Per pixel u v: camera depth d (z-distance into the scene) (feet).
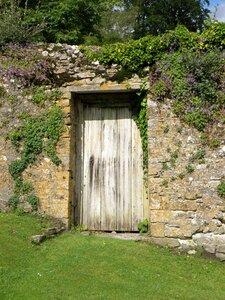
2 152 26.68
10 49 27.78
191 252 22.88
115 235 25.18
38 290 17.03
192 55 24.36
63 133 25.94
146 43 25.09
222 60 24.13
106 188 26.73
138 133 26.66
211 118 23.80
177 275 19.86
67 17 49.14
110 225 26.40
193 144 23.90
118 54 25.39
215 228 22.99
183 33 24.79
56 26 48.52
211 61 23.99
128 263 20.42
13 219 24.44
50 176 25.76
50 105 26.40
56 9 48.73
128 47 25.30
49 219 25.14
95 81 25.85
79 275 18.75
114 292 17.25
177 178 23.85
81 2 50.01
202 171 23.59
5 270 18.53
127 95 26.66
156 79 24.88
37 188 25.85
